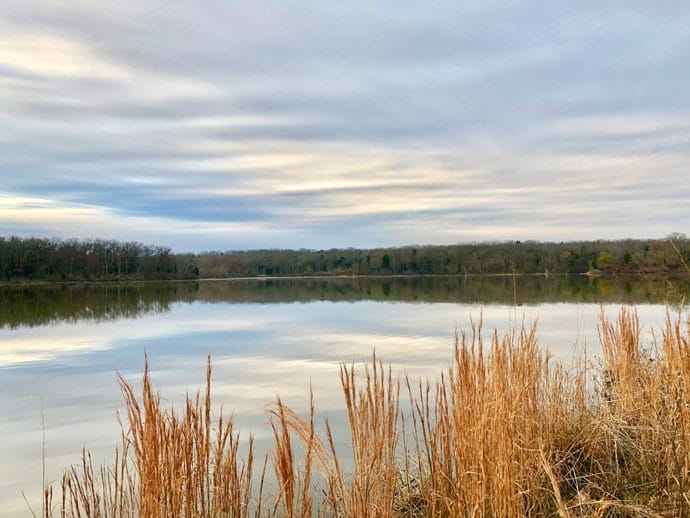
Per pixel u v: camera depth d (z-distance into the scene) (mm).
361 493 3613
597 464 5133
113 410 10266
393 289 56031
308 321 26000
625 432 5438
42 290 63719
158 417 3396
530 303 29625
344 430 7711
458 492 3871
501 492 3707
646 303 23719
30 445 8219
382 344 17203
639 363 6715
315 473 5391
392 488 3799
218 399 10516
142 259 92562
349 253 103625
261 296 50406
